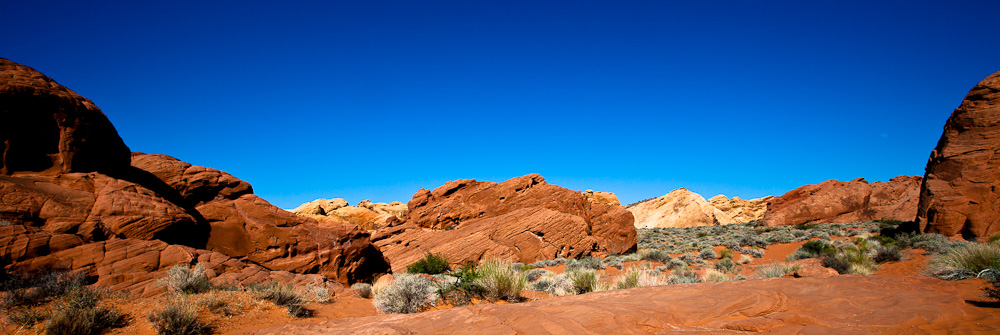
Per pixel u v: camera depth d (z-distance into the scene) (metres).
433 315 5.86
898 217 44.78
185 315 7.15
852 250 22.02
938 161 26.94
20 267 10.85
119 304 8.47
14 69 16.17
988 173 23.50
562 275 14.39
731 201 104.69
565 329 4.80
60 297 8.35
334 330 5.46
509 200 44.88
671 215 89.88
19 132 15.25
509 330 4.89
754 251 28.53
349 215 66.50
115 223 14.31
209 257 14.95
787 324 4.70
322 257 20.53
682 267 23.64
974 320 4.49
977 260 8.19
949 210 23.50
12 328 6.79
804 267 11.39
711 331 4.68
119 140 19.38
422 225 44.47
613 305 5.96
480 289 11.04
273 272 16.17
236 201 21.36
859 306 5.39
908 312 4.89
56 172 15.91
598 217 43.94
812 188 58.19
